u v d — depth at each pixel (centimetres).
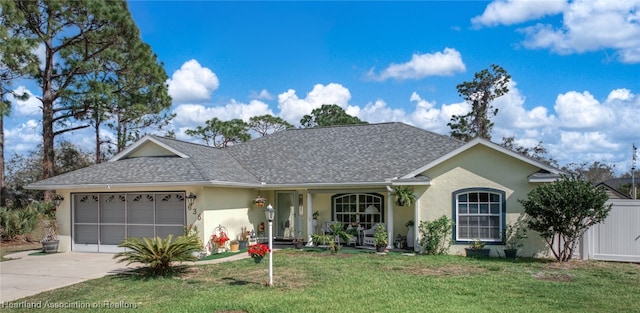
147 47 2922
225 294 1022
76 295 1061
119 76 2958
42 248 1873
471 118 5666
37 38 2392
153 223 1775
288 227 2109
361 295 993
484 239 1616
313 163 2094
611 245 1466
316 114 6278
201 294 1030
